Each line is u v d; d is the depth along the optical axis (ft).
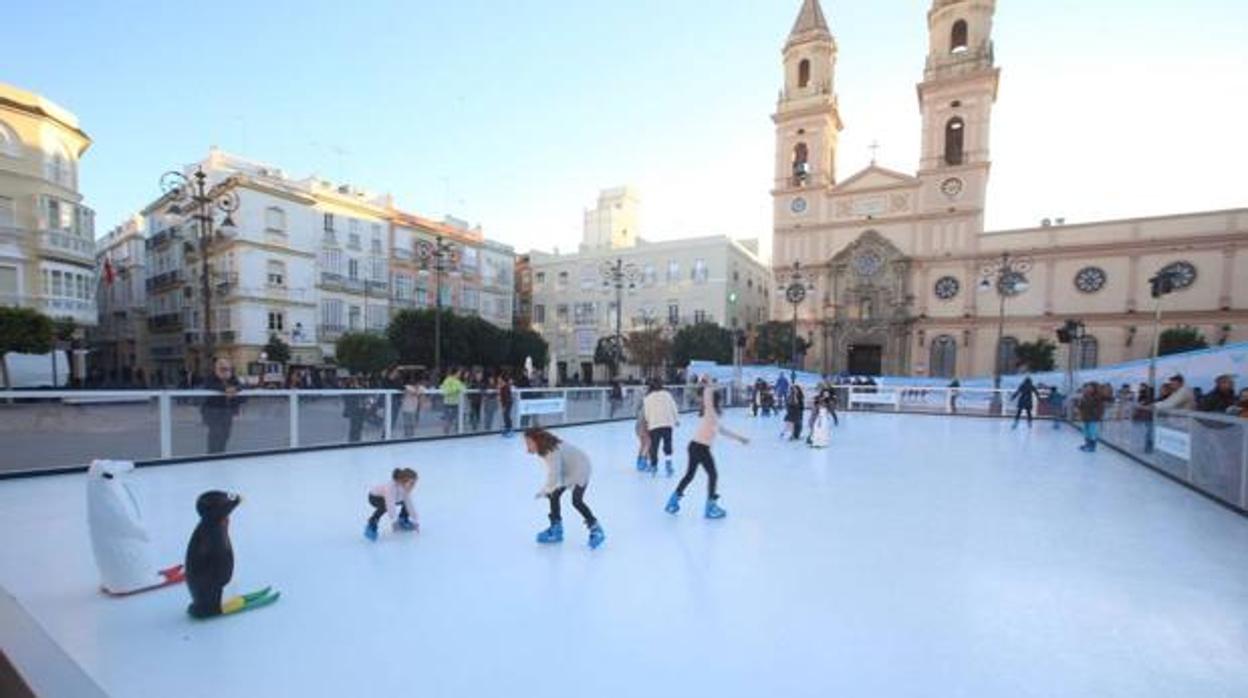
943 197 124.98
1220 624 11.78
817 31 138.10
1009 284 108.88
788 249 140.87
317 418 31.53
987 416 64.44
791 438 42.37
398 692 8.73
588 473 16.15
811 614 11.84
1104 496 23.76
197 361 110.73
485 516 18.89
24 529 16.47
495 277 153.69
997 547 16.58
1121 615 12.13
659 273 151.43
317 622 11.07
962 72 124.16
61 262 77.46
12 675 7.18
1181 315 107.45
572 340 163.12
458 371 48.16
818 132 137.69
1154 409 30.66
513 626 11.03
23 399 22.58
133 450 25.18
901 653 10.31
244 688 8.79
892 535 17.62
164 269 122.62
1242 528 19.01
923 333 125.59
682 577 13.76
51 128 76.43
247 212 99.66
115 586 12.10
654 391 26.94
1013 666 9.95
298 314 106.83
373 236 122.62
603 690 8.89
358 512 19.06
